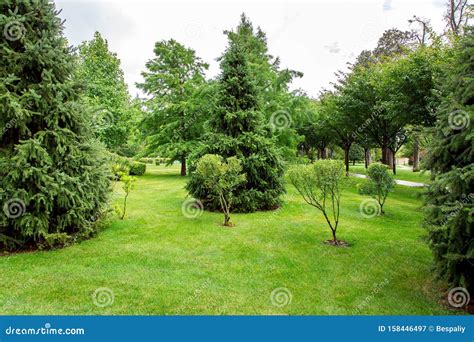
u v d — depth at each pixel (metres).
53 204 5.58
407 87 11.84
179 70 19.20
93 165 6.20
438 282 4.38
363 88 15.60
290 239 6.42
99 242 5.92
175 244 5.94
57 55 5.66
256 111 9.83
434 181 3.77
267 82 15.34
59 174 5.32
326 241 6.32
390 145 19.86
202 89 16.42
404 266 5.03
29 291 3.85
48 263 4.79
